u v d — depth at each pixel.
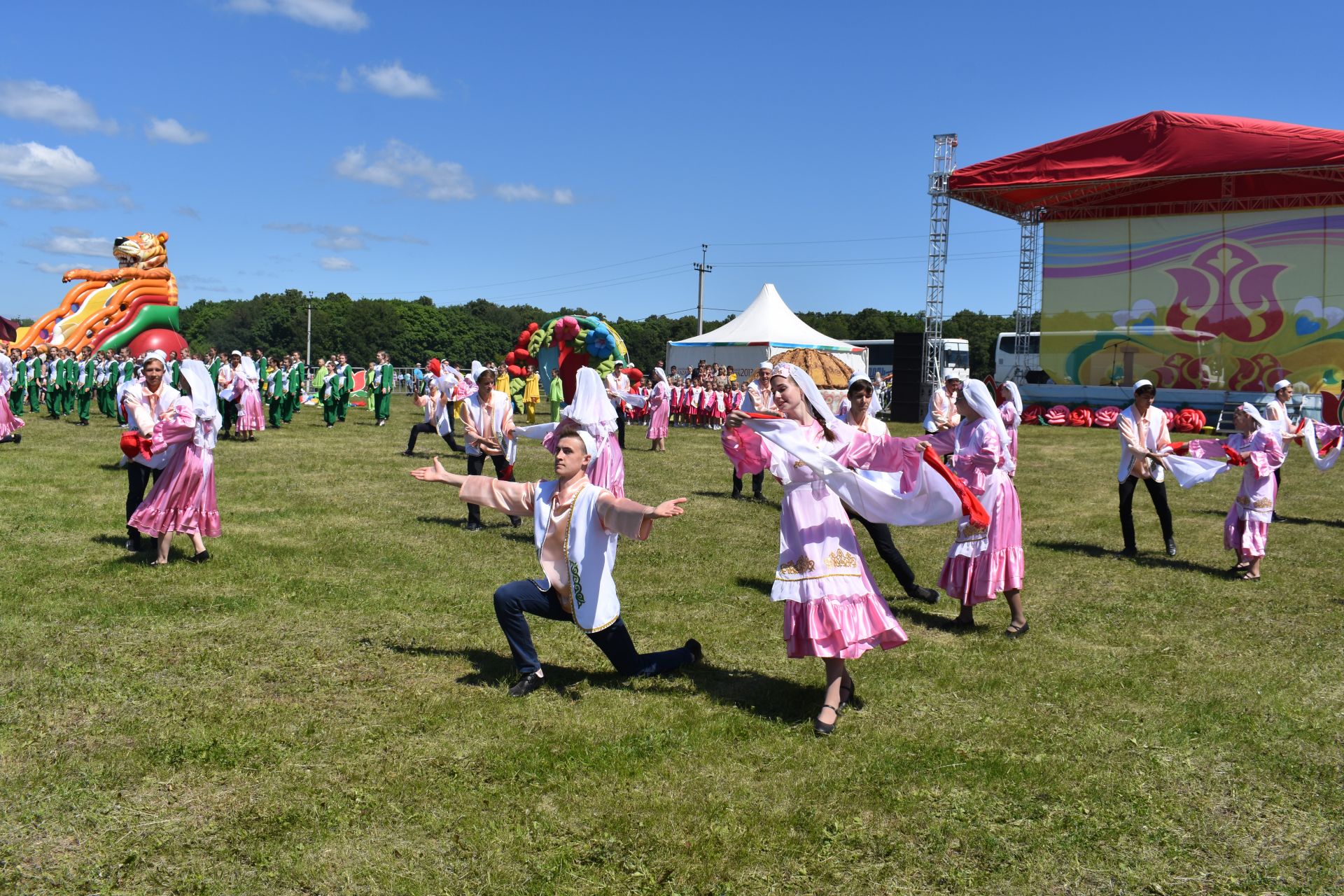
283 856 3.66
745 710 5.21
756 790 4.30
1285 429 11.56
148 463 8.43
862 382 7.75
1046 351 30.94
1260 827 4.07
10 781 4.17
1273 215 27.58
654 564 8.90
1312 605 7.82
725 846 3.82
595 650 6.25
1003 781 4.42
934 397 11.34
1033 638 6.80
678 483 14.97
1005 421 10.09
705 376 29.23
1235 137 26.62
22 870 3.52
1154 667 6.11
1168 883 3.65
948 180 30.30
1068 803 4.25
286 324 100.19
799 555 5.13
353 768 4.40
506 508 5.46
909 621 7.23
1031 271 33.25
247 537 9.46
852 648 4.96
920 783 4.40
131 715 4.92
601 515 5.28
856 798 4.23
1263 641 6.75
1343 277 26.84
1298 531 11.60
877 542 7.80
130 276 40.06
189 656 5.86
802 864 3.72
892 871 3.69
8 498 11.21
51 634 6.17
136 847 3.70
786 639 5.12
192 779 4.25
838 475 5.09
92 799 4.04
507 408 10.77
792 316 37.47
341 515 10.88
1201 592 8.26
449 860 3.68
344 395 25.16
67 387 25.16
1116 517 12.40
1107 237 29.91
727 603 7.52
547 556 5.38
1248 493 8.91
